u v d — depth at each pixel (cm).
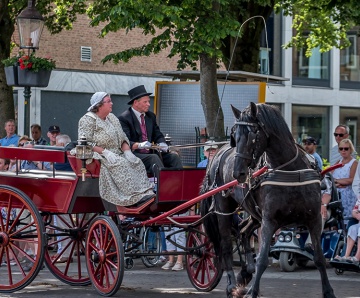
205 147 1402
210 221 1095
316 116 3209
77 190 1139
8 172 1237
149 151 1191
